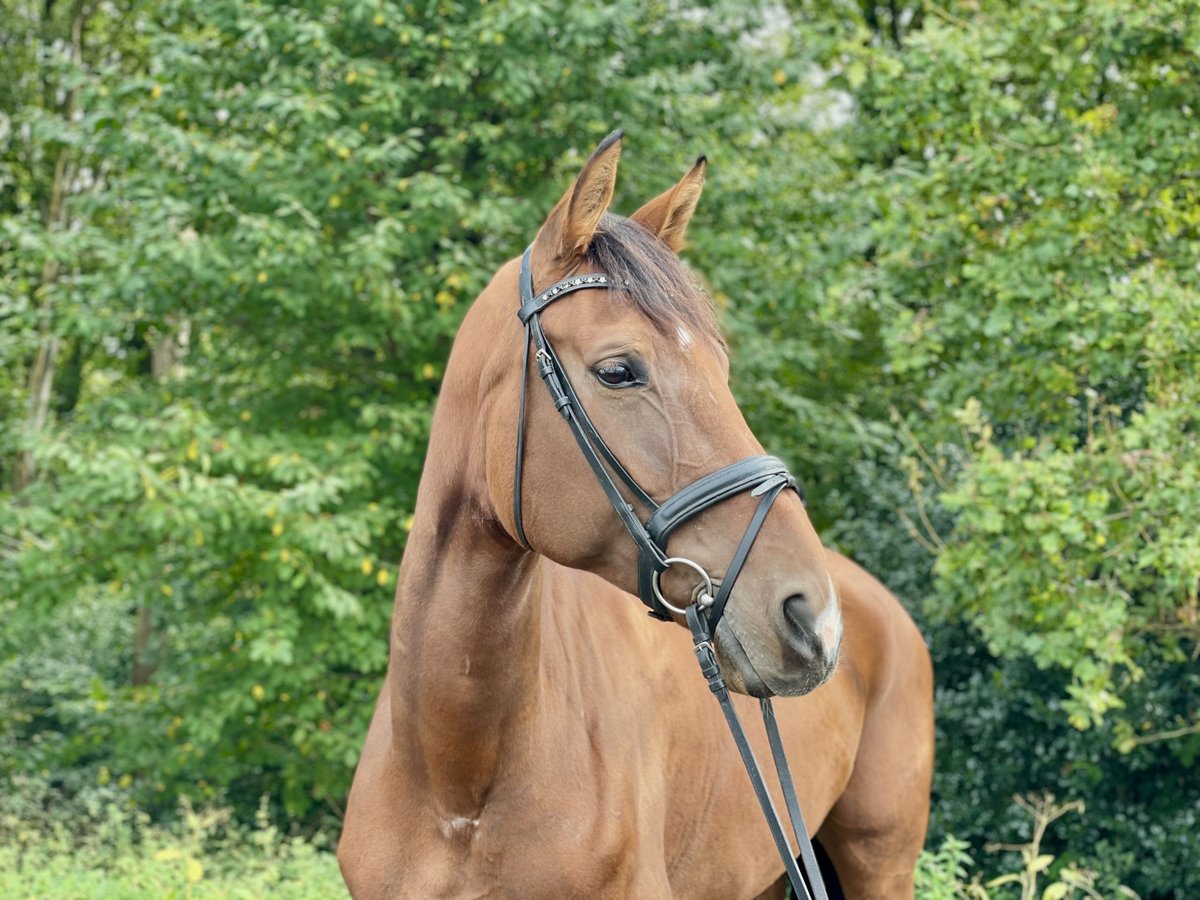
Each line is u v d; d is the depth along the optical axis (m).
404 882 1.92
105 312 7.06
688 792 2.28
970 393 5.98
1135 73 5.56
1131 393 6.21
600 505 1.64
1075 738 6.95
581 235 1.70
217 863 6.29
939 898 4.02
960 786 7.47
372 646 6.71
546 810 1.88
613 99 7.10
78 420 7.85
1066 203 5.34
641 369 1.61
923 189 5.87
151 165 6.89
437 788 1.88
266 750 7.61
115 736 7.71
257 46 6.89
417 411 6.64
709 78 7.54
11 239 6.96
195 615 8.04
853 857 3.00
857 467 8.08
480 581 1.81
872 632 3.02
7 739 10.23
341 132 6.43
